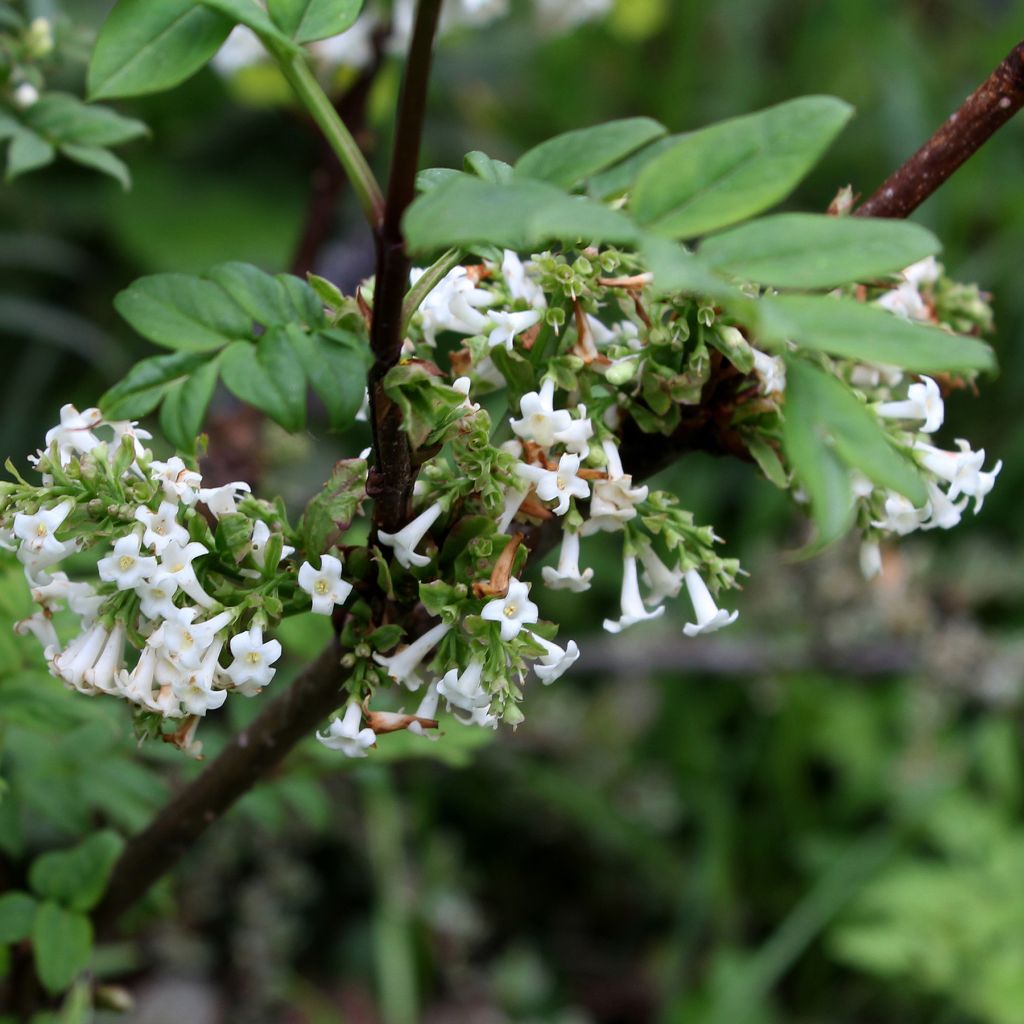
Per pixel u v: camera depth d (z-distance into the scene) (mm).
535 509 443
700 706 1148
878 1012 1059
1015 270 1242
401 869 968
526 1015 1011
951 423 1259
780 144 362
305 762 570
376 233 382
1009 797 1076
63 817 551
